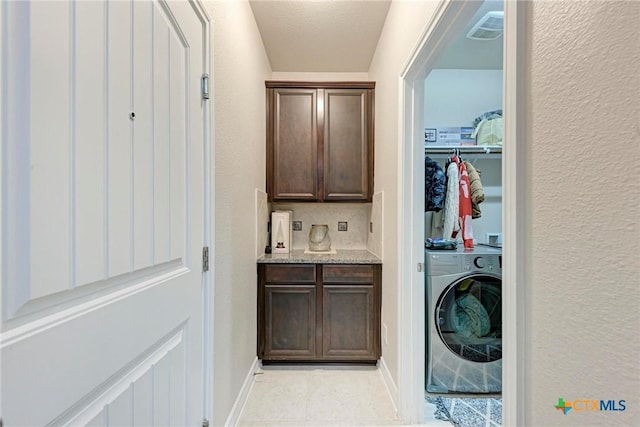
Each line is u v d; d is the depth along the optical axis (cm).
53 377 53
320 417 172
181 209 102
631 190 45
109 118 67
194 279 112
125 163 72
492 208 258
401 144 171
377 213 241
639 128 44
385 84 212
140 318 78
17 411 47
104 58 65
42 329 51
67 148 56
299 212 290
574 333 54
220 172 140
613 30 48
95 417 63
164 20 91
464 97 267
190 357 108
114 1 68
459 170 222
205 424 121
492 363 196
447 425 167
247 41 190
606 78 49
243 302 185
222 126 142
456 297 197
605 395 49
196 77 114
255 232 221
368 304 229
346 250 285
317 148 259
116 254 69
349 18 207
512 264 68
